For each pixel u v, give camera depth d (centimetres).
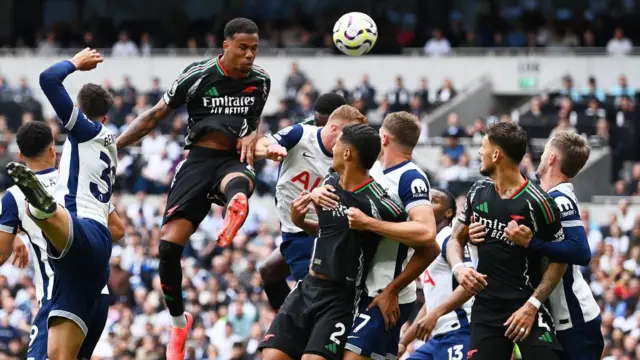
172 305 1388
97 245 1309
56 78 1302
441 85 5009
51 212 1245
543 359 1262
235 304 2859
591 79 4412
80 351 1376
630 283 2736
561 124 4078
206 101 1356
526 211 1253
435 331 1515
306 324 1242
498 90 4941
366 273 1245
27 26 5884
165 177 4034
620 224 3434
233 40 1338
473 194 1303
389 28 5178
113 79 5203
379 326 1224
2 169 4044
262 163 4075
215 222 3419
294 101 4441
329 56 5069
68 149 1334
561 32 5047
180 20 5562
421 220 1216
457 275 1288
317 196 1229
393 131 1273
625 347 2519
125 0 5991
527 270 1275
